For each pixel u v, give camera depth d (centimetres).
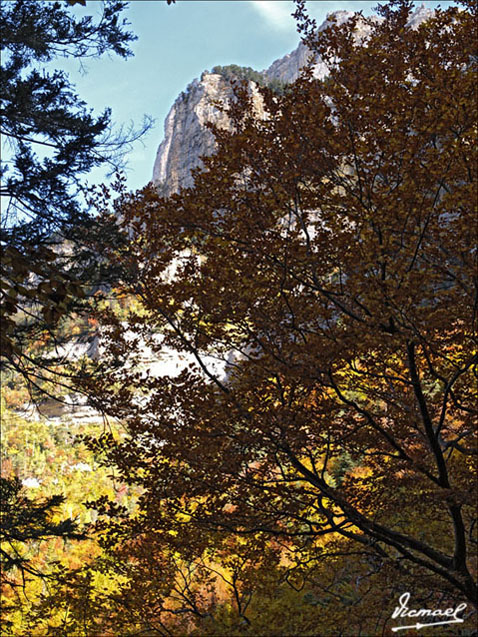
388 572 797
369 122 666
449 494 716
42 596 1108
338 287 723
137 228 770
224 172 706
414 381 757
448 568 793
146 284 793
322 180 715
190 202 707
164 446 764
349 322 758
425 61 730
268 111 733
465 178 664
